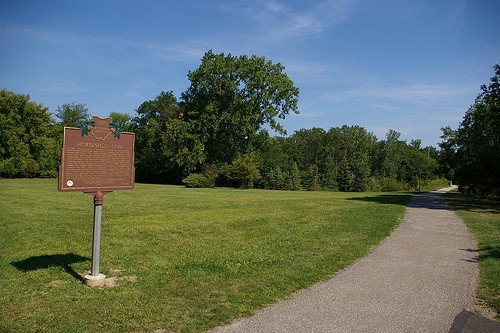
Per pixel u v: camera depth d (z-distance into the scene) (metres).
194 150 52.72
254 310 5.43
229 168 52.75
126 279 6.93
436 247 10.10
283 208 20.39
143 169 67.12
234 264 8.04
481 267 8.02
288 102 54.03
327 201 25.69
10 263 7.82
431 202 26.06
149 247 9.80
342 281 6.90
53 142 64.38
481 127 33.09
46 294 5.96
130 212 17.48
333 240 10.87
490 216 17.56
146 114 69.50
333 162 78.19
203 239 11.08
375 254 9.14
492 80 28.94
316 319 5.15
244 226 13.61
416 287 6.63
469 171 36.22
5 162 57.44
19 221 13.15
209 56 54.53
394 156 90.94
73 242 10.11
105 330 4.69
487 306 5.82
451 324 5.11
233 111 53.12
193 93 56.12
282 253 9.18
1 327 4.68
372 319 5.20
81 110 90.75
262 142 56.81
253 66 52.81
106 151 6.81
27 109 61.16
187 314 5.23
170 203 22.56
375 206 21.52
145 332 4.66
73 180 6.48
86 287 6.40
